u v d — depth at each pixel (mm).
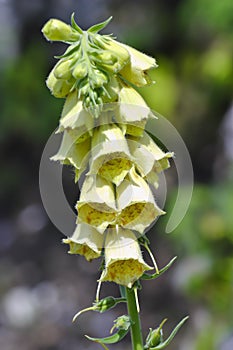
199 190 6605
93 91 1897
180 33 10367
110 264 2055
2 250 12000
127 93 2014
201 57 10016
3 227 12492
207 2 8953
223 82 9531
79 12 11820
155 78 9875
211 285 6391
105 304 2111
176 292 8914
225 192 6547
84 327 9484
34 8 12062
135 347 2121
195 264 6461
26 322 9836
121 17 11250
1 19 12742
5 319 9977
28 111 11508
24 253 11875
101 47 1948
